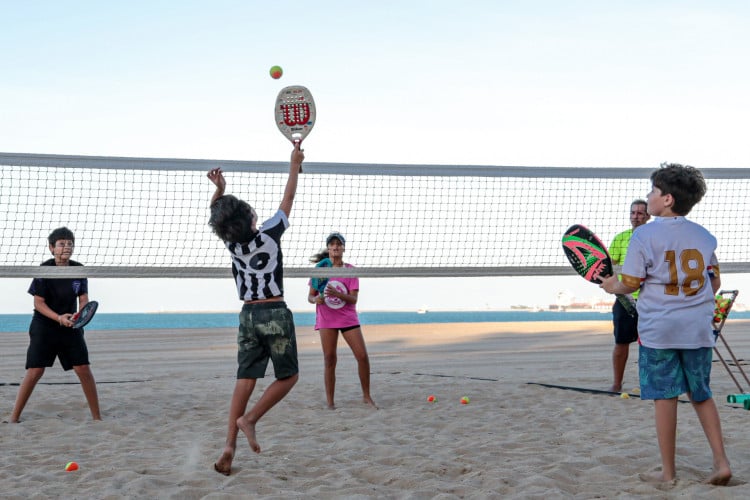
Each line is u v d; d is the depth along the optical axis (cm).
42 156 607
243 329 432
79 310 610
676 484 386
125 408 707
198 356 1390
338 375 1018
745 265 641
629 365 1118
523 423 605
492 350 1492
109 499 376
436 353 1429
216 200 432
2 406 704
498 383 884
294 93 481
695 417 602
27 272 580
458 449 495
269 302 430
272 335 425
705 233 388
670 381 386
